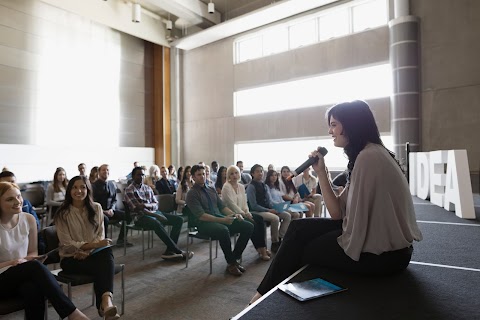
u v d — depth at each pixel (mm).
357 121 1470
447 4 7070
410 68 7246
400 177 1388
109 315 1947
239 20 9188
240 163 7973
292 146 9461
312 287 1337
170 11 9406
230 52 10477
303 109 9078
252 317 1129
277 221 3797
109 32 9906
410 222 1414
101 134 9633
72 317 1739
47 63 8453
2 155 7484
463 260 1786
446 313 1130
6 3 7730
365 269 1432
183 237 4664
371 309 1167
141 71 10812
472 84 6824
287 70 9328
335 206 1592
